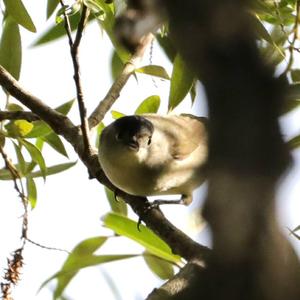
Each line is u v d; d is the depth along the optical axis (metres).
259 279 1.97
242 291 1.96
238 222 2.02
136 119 10.12
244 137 2.07
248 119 2.08
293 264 2.27
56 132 9.06
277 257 2.01
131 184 10.01
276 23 7.80
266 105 2.09
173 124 10.90
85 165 9.58
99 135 10.73
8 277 7.33
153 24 2.51
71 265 8.65
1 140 9.09
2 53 9.58
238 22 2.11
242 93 2.09
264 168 2.06
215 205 2.05
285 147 2.09
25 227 7.67
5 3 8.62
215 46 2.10
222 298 1.96
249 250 1.99
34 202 9.27
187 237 7.21
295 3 7.78
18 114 8.96
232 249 1.99
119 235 8.98
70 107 9.62
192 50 2.11
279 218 2.05
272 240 2.02
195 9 2.10
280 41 7.07
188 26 2.11
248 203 2.03
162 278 8.85
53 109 9.16
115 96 9.33
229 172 2.06
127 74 9.31
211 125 2.11
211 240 2.04
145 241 8.57
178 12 2.12
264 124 2.08
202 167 10.80
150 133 10.13
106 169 9.81
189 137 10.78
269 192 2.05
